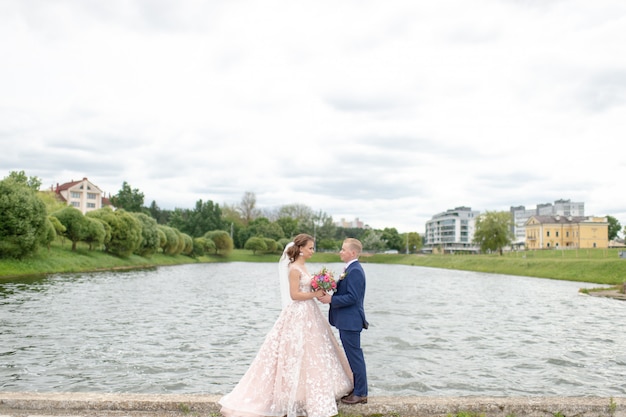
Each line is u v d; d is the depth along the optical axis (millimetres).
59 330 17859
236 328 19359
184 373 12297
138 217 80250
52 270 47438
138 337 16891
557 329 20344
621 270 53812
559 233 146875
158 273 57625
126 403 6559
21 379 11484
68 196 134125
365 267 103750
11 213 43125
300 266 6625
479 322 22203
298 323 6410
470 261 93562
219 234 121250
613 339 18031
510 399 6781
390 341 16938
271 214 175625
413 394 10945
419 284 49375
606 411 6543
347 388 6602
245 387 6383
